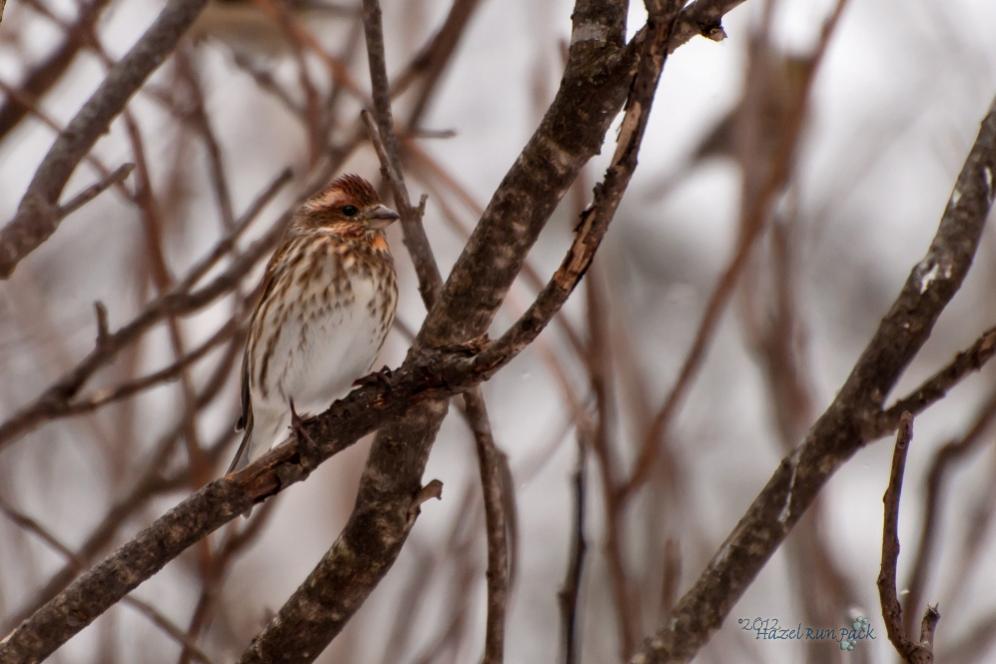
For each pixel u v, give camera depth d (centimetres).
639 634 865
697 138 1252
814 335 1716
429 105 1075
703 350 845
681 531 1108
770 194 845
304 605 720
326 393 1105
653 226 1794
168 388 1378
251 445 1109
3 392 1339
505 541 709
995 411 708
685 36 593
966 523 1079
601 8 607
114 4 1155
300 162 1416
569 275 584
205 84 1295
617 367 1073
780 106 1026
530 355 1586
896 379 596
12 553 1219
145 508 1138
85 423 1281
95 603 658
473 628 1059
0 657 651
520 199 633
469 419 699
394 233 1373
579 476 796
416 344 674
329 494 1494
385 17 1454
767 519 609
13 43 1148
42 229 723
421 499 700
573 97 609
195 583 1250
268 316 1093
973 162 610
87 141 845
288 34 1102
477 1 1069
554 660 1564
